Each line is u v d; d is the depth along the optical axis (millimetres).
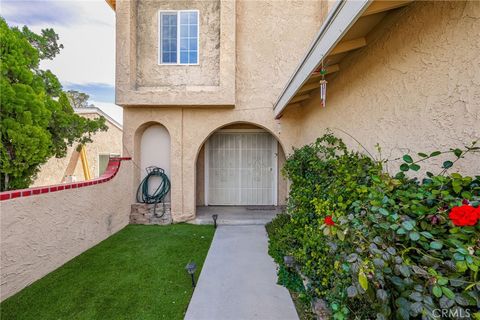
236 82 8305
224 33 7848
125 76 7855
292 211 5223
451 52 2156
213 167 10672
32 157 5336
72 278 4355
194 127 8328
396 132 2893
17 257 3885
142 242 6277
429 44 2396
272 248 5496
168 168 8844
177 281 4312
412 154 2631
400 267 1522
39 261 4312
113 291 3963
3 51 5230
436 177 1953
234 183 10672
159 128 8836
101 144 13445
